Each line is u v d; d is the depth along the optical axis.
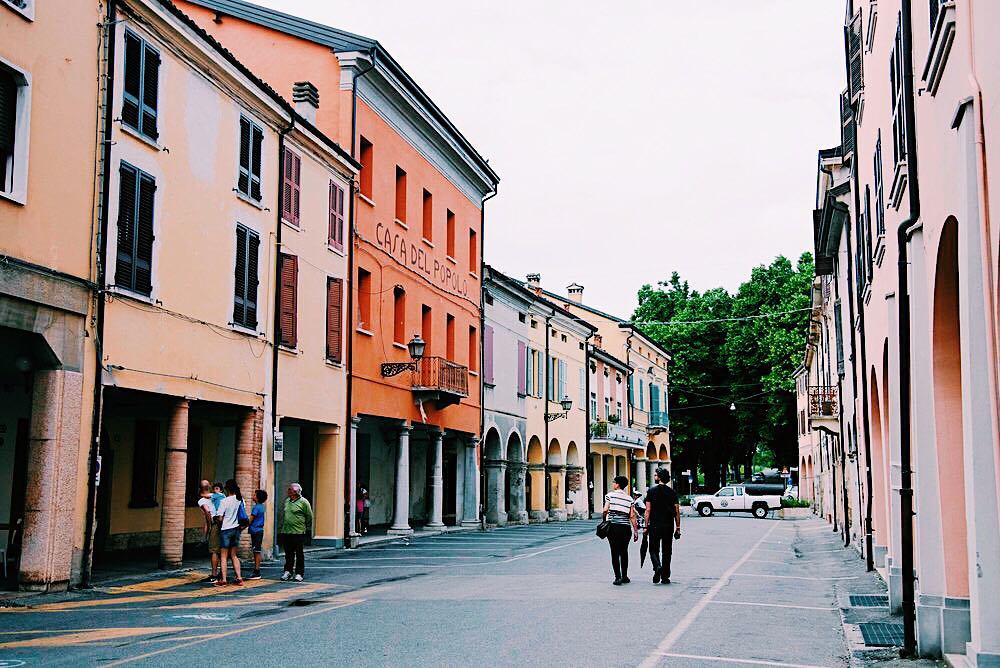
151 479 21.81
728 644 9.99
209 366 17.97
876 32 14.15
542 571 18.52
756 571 18.97
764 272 65.50
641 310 71.88
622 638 10.18
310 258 22.58
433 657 8.90
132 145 15.66
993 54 6.23
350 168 24.59
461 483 34.12
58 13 13.89
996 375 6.80
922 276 9.67
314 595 14.25
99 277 14.70
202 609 12.49
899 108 10.84
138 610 12.34
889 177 12.18
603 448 51.12
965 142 7.01
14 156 13.04
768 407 62.72
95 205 14.72
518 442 39.06
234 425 21.95
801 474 57.56
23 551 13.60
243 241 19.36
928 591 9.47
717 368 65.88
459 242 33.88
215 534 15.84
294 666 8.41
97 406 14.59
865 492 19.73
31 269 13.15
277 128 20.94
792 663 8.98
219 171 18.47
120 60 15.32
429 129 30.38
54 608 12.41
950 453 9.15
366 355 25.84
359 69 25.44
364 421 28.33
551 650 9.34
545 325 42.38
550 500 43.22
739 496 53.47
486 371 35.50
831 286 31.69
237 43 26.31
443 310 31.88
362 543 25.12
